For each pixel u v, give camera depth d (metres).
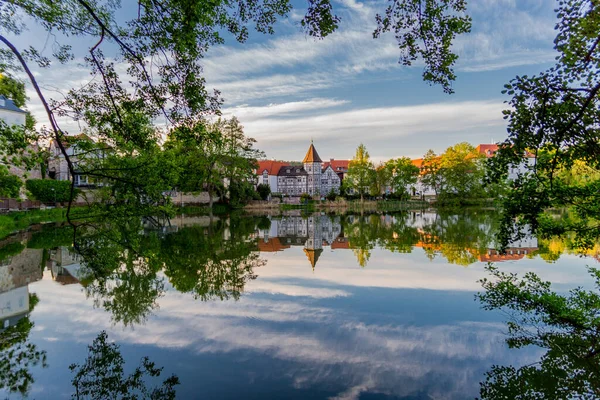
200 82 7.05
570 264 13.54
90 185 38.59
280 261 15.59
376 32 6.26
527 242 19.17
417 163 99.38
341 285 11.19
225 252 17.97
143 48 6.43
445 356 6.32
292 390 5.32
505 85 5.35
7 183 12.69
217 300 9.80
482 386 5.39
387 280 11.72
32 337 7.41
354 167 71.69
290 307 9.06
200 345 6.91
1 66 6.83
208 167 48.28
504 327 7.45
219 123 47.72
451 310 8.61
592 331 6.92
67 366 6.21
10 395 5.39
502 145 5.68
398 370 5.86
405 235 23.95
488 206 59.88
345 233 26.59
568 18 4.79
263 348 6.71
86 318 8.50
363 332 7.39
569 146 5.53
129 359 6.38
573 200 5.96
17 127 6.72
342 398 5.11
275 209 67.75
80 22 6.48
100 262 12.25
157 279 12.26
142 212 9.98
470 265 13.90
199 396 5.21
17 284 11.80
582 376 5.62
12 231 23.84
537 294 8.73
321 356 6.40
